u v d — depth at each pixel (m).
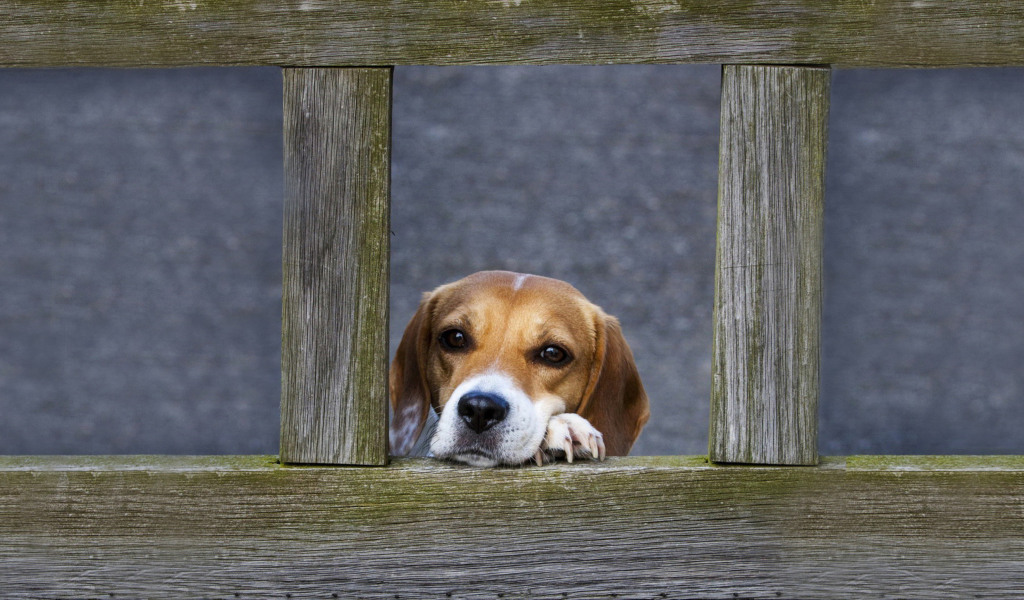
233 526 5.35
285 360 5.32
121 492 5.34
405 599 5.39
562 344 7.18
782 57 5.11
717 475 5.31
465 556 5.37
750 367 5.26
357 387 5.30
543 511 5.35
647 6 5.10
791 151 5.16
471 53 5.15
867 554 5.32
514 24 5.13
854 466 5.32
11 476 5.33
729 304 5.24
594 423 7.61
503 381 6.35
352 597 5.39
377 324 5.26
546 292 7.50
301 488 5.33
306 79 5.18
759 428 5.29
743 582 5.35
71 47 5.20
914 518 5.29
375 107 5.17
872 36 5.09
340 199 5.22
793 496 5.30
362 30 5.14
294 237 5.25
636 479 5.33
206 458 5.55
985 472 5.26
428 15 5.13
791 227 5.19
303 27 5.15
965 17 5.06
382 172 5.20
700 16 5.11
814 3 5.08
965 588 5.31
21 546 5.36
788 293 5.21
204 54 5.19
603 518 5.35
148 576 5.38
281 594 5.38
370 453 5.34
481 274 7.86
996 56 5.08
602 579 5.38
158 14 5.17
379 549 5.37
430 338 7.73
